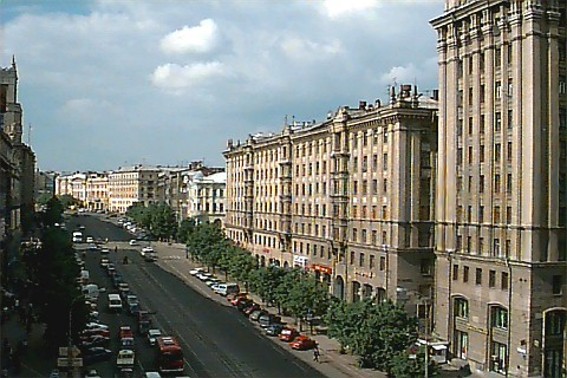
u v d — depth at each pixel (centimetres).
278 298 8975
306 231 11406
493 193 6812
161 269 14075
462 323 7181
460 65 7362
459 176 7331
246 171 14525
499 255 6675
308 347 7431
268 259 13275
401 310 6438
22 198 14762
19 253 11519
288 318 9162
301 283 8481
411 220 8431
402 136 8406
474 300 6975
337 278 9988
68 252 7725
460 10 7238
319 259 10825
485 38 6931
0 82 7938
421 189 8488
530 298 6247
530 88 6353
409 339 6278
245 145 14562
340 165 9844
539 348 6278
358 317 6475
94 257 15875
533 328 6259
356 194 9556
